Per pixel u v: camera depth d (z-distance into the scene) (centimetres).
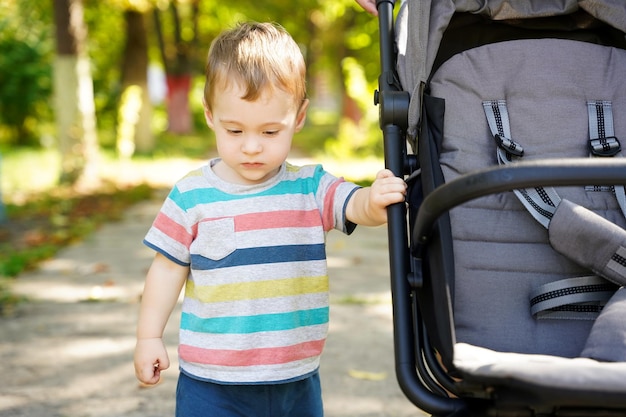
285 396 201
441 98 212
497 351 185
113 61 2017
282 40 198
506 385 146
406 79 203
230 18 2117
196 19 1955
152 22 2080
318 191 206
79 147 1014
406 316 174
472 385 154
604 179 144
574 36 231
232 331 196
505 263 195
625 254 182
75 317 424
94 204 859
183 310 205
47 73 1659
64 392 318
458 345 170
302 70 200
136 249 617
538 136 214
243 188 201
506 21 229
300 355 200
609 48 227
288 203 202
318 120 2952
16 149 1595
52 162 1355
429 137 201
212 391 198
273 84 189
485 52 223
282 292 197
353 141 1498
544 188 199
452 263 179
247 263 197
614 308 174
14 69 1639
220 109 192
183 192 203
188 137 1930
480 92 217
